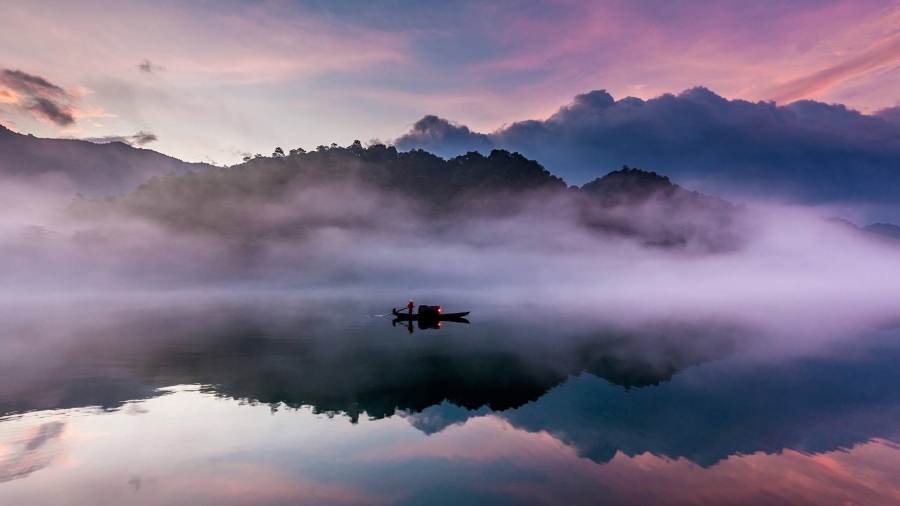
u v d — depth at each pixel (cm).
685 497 1233
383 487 1276
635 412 1947
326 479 1318
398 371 2670
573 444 1598
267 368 2720
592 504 1195
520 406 2034
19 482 1286
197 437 1625
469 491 1255
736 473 1384
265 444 1570
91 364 2809
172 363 2852
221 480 1305
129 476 1327
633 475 1359
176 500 1196
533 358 3069
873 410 1989
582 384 2412
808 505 1195
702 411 1973
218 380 2431
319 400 2088
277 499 1203
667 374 2653
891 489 1285
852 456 1510
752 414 1920
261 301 8338
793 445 1594
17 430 1681
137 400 2056
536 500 1212
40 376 2500
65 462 1417
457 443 1598
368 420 1827
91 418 1816
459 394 2211
